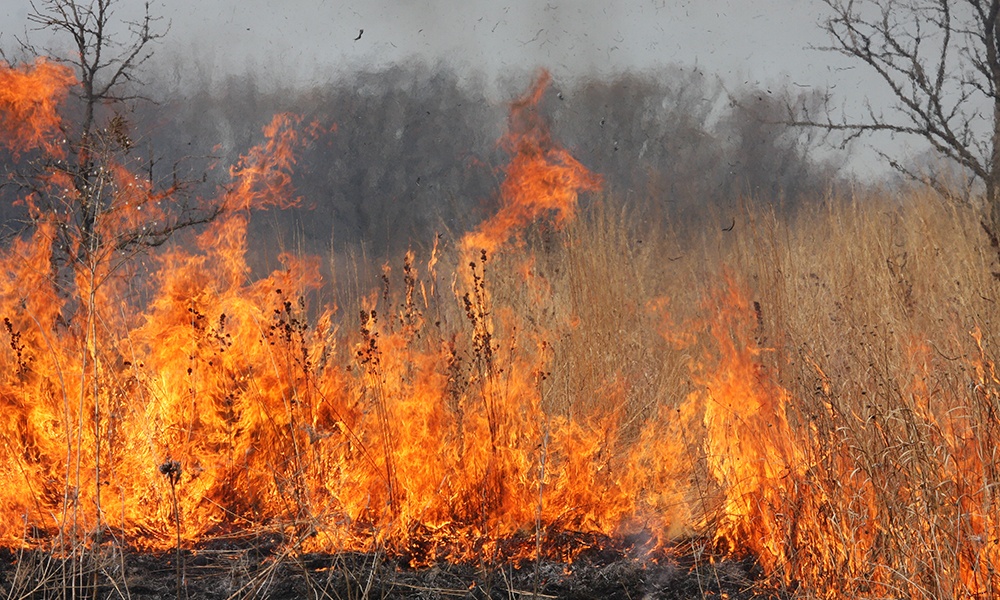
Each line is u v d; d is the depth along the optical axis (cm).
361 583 1383
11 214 2092
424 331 2102
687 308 2509
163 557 1493
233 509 1717
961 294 1833
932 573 1223
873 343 1641
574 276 2264
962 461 1305
